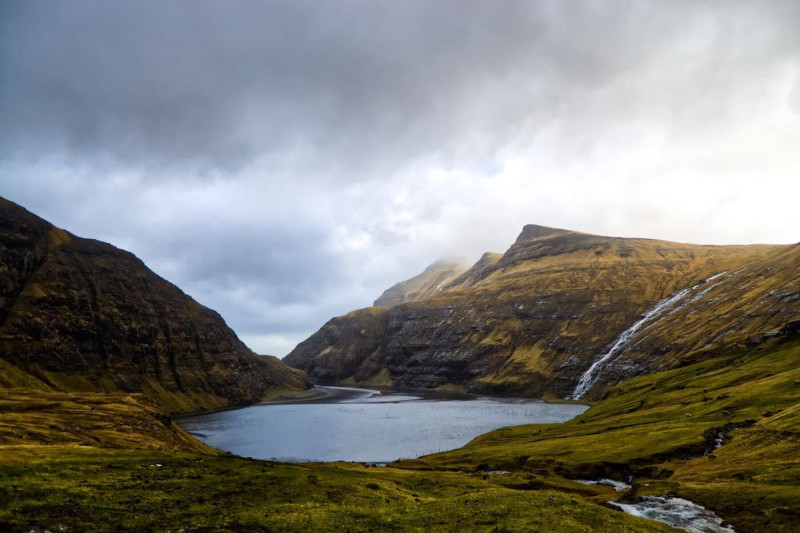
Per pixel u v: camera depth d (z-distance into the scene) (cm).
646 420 14625
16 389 18125
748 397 13138
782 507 5244
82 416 13475
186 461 7012
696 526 5244
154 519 4441
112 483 5409
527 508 5166
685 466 8681
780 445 7750
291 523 4594
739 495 5850
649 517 5600
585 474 10019
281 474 6719
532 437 16525
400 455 17712
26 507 4272
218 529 4303
